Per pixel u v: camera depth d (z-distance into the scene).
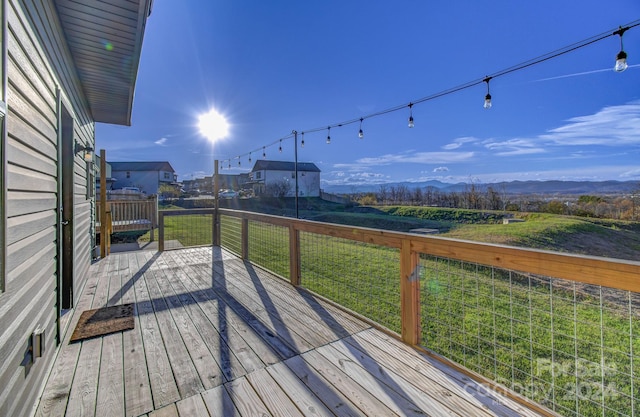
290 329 2.52
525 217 14.84
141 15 2.55
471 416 1.55
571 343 2.68
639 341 2.63
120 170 35.44
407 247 2.25
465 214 16.48
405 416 1.55
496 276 4.49
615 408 1.87
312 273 4.59
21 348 1.45
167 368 1.97
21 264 1.47
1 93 1.22
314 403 1.65
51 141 2.17
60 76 2.64
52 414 1.56
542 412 1.56
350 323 2.63
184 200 25.47
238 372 1.93
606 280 1.36
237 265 4.62
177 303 3.10
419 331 2.24
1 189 1.19
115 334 2.44
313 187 37.69
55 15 2.44
